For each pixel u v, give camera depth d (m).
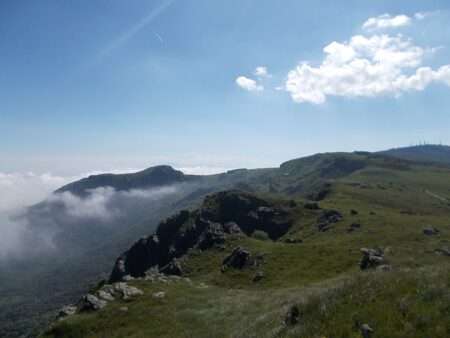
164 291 55.66
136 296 53.50
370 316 18.61
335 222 131.25
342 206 165.12
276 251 92.12
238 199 183.38
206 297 52.81
